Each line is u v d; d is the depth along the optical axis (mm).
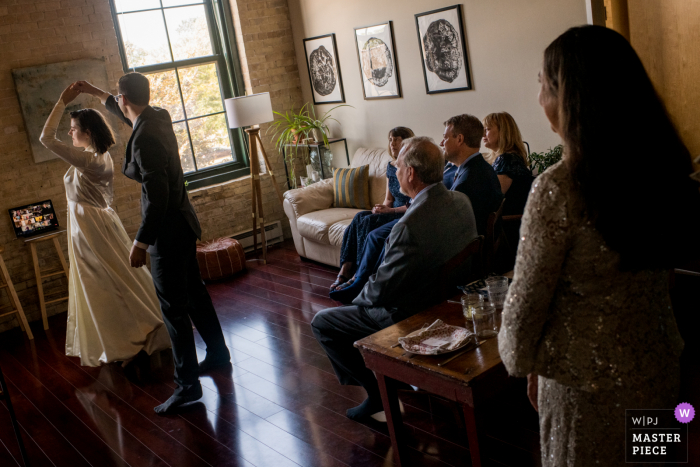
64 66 5160
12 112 4996
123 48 5773
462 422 2645
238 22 6230
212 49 6336
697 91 2848
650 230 1096
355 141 6215
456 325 2289
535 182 1192
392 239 2504
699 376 2697
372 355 2250
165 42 6023
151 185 3012
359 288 3141
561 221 1149
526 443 2531
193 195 6035
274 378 3516
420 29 5086
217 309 4785
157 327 4086
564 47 1115
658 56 2990
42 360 4320
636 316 1197
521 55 4406
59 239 5227
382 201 5379
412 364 2062
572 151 1118
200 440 2973
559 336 1229
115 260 3980
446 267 2525
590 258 1153
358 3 5625
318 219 5297
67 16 5188
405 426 2799
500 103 4676
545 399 1340
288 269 5566
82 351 4074
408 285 2514
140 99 3098
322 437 2828
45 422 3398
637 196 1077
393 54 5406
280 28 6484
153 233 3080
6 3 4922
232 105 5602
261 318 4480
